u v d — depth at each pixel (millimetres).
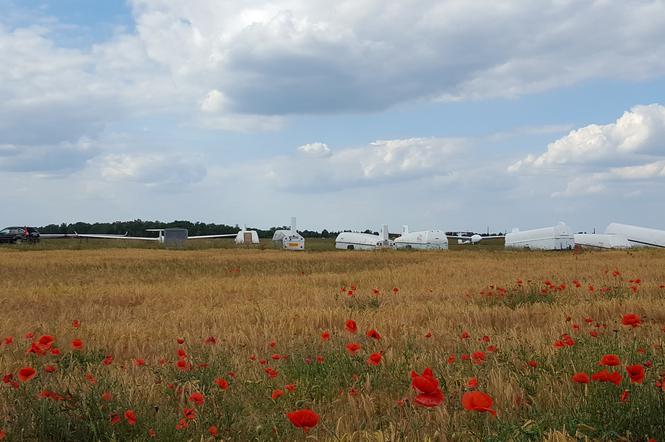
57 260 38031
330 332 10336
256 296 18453
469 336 9219
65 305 16750
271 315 12719
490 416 5129
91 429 4863
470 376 6691
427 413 5305
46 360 8117
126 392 5980
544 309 13094
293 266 33781
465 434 4789
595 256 40594
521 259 37719
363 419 5434
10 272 29500
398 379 6605
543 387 6059
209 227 162250
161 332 11117
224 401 5793
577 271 25531
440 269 28156
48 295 18953
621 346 7641
